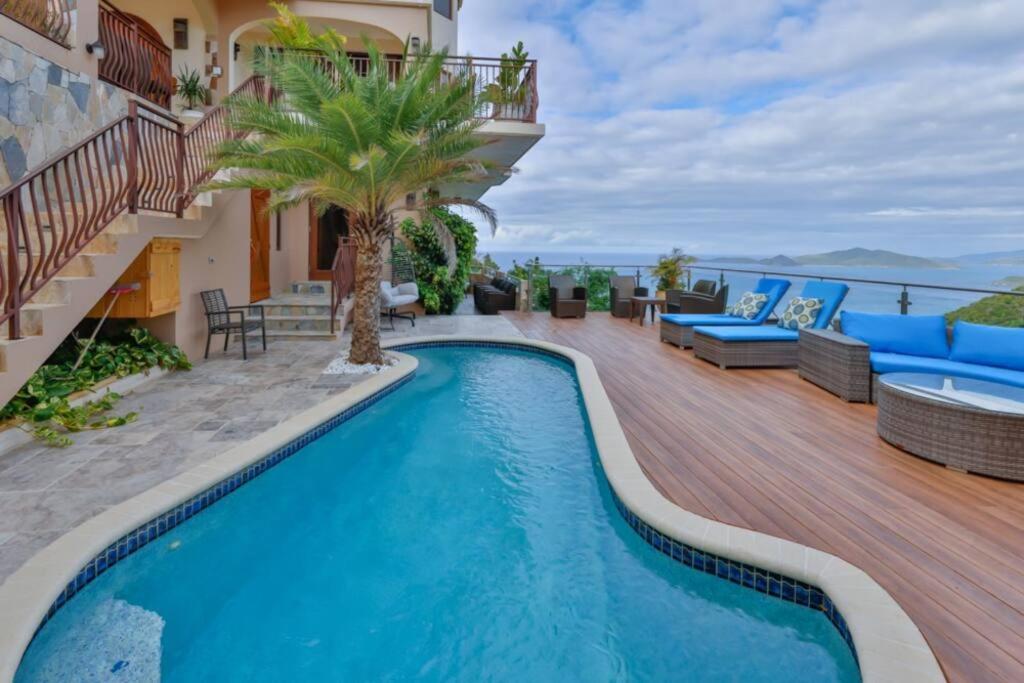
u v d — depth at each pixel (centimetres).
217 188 629
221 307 789
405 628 251
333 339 875
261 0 1070
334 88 658
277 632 248
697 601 268
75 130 617
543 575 291
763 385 622
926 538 283
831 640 237
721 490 342
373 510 365
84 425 450
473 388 677
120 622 254
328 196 666
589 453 466
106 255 498
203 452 400
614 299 1249
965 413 367
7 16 513
